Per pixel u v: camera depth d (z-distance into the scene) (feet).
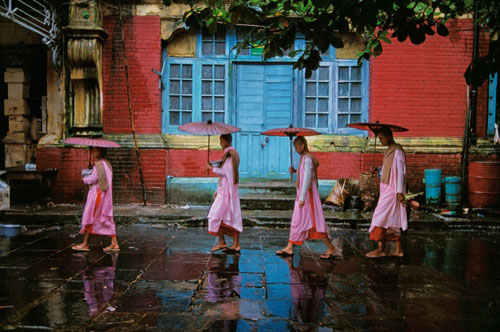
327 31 12.21
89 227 20.35
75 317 12.34
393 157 19.16
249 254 20.12
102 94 30.94
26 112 35.47
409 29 12.07
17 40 33.96
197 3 30.76
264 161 32.99
